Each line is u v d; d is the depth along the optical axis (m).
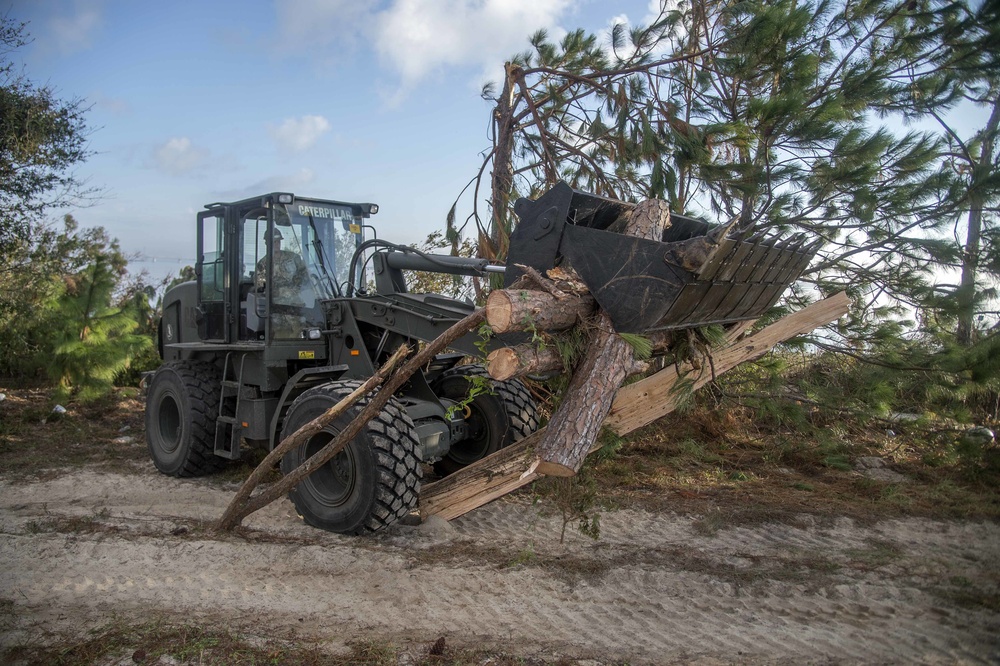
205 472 6.00
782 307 6.08
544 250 3.49
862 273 6.36
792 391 7.03
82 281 9.73
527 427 5.43
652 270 3.09
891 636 3.02
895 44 6.37
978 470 5.74
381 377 3.91
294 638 2.94
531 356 3.31
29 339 10.87
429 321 4.77
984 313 6.01
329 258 5.71
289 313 5.40
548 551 4.12
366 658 2.75
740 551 4.14
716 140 6.10
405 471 4.20
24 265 11.39
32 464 6.51
